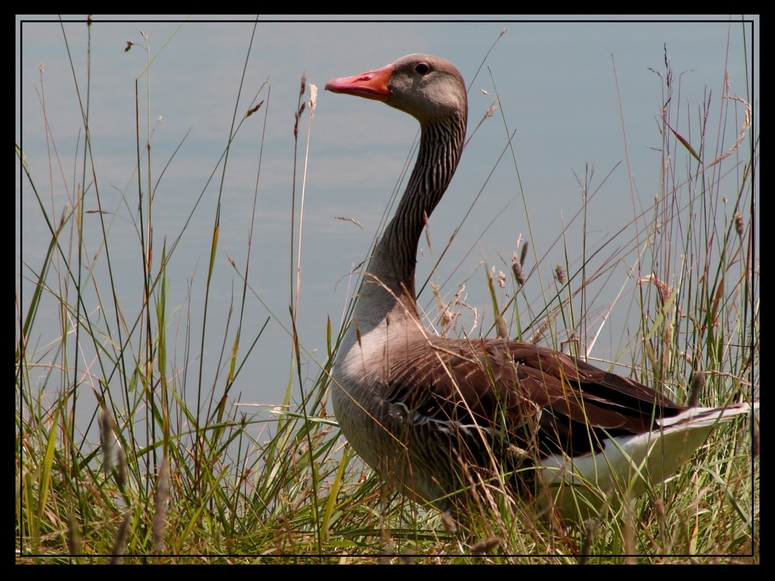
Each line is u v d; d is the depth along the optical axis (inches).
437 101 441.7
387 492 354.0
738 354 429.7
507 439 350.3
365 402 378.6
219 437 366.0
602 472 344.8
